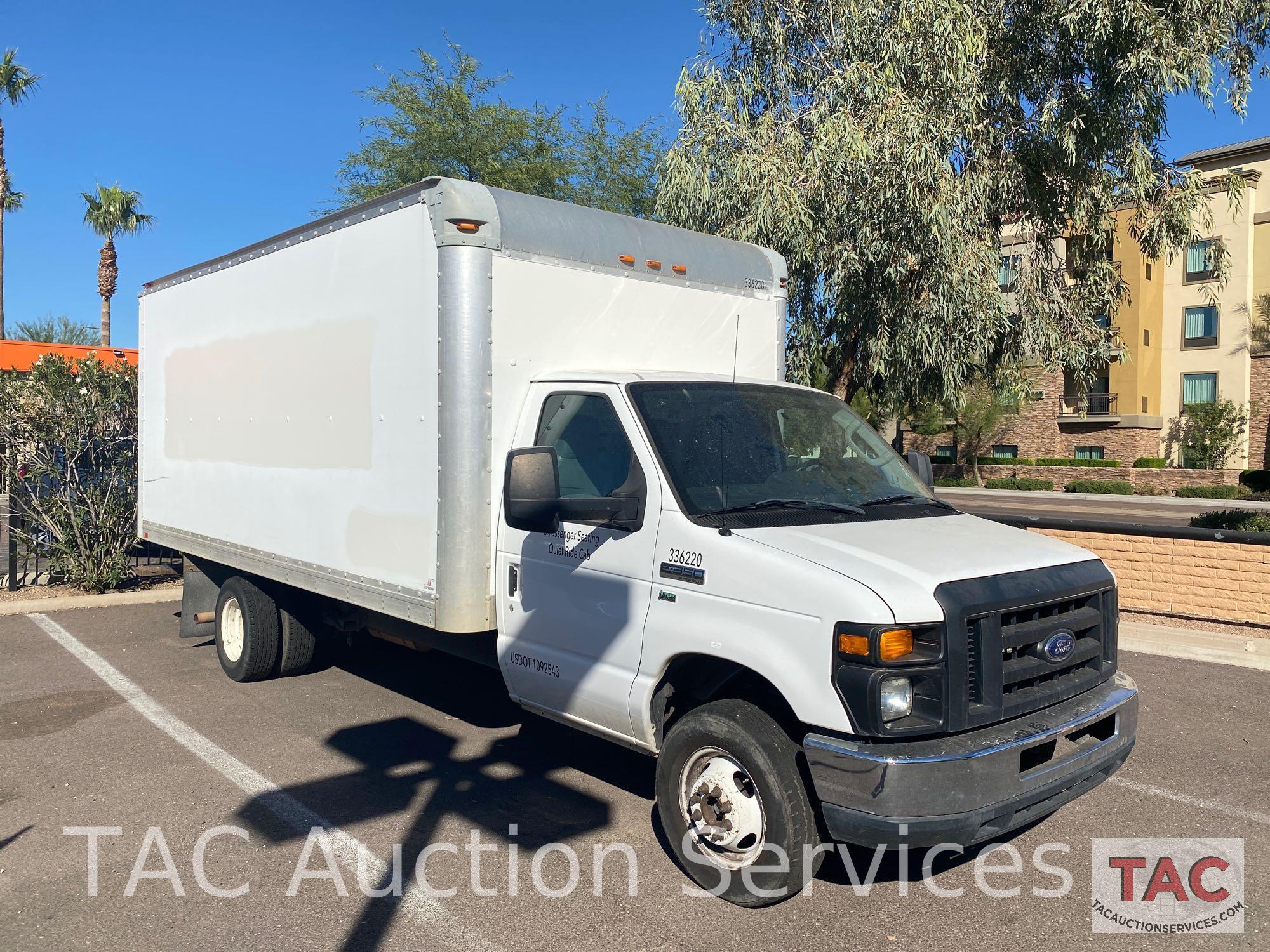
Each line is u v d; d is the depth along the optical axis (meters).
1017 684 3.75
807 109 10.90
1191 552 8.98
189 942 3.70
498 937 3.75
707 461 4.41
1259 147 34.38
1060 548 4.27
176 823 4.81
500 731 6.30
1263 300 35.34
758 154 10.36
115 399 10.77
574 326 5.18
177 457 7.98
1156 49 9.95
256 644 7.14
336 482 5.73
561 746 6.02
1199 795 5.22
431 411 4.88
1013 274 11.55
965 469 42.38
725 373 5.99
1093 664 4.18
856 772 3.43
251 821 4.84
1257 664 7.73
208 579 8.01
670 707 4.47
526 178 17.33
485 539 4.86
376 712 6.68
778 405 5.02
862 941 3.74
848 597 3.52
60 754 5.80
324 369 5.84
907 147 9.45
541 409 4.86
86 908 3.96
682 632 4.05
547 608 4.68
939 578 3.62
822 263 10.38
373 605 5.39
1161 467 37.41
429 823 4.82
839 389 11.93
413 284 5.00
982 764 3.44
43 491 10.79
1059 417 40.62
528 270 4.95
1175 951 3.69
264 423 6.54
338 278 5.68
